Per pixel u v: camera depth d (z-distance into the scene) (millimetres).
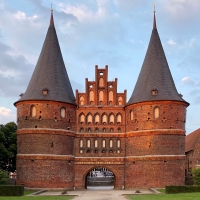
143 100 57250
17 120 58438
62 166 56688
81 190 57031
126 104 60250
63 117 57844
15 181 58156
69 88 61219
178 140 56594
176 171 55594
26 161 55438
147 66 60656
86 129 60562
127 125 60188
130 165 58312
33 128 56031
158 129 56156
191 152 84000
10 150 65062
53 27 62844
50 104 56812
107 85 61969
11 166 68375
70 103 58781
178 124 56906
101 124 60875
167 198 36812
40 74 59094
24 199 36219
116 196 43781
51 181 55344
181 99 57875
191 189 46844
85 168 59562
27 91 58562
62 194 47969
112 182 76625
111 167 59750
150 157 55844
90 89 61844
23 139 56406
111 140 60656
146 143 56562
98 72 62156
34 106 56750
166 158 55531
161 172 55250
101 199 39156
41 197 40375
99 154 60031
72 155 58844
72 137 59219
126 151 59844
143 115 57281
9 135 67625
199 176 53875
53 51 60906
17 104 58719
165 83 58406
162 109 56688
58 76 59531
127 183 58438
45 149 55625
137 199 36812
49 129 56156
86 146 60250
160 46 61500
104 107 61156
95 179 85125
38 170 55062
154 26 63062
